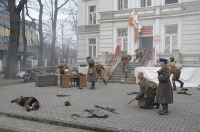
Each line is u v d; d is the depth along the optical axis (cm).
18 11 2527
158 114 922
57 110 991
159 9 2505
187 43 2361
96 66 1888
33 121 883
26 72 2395
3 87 1784
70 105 1087
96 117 877
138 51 2389
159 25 2511
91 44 3188
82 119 850
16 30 2517
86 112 944
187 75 1756
